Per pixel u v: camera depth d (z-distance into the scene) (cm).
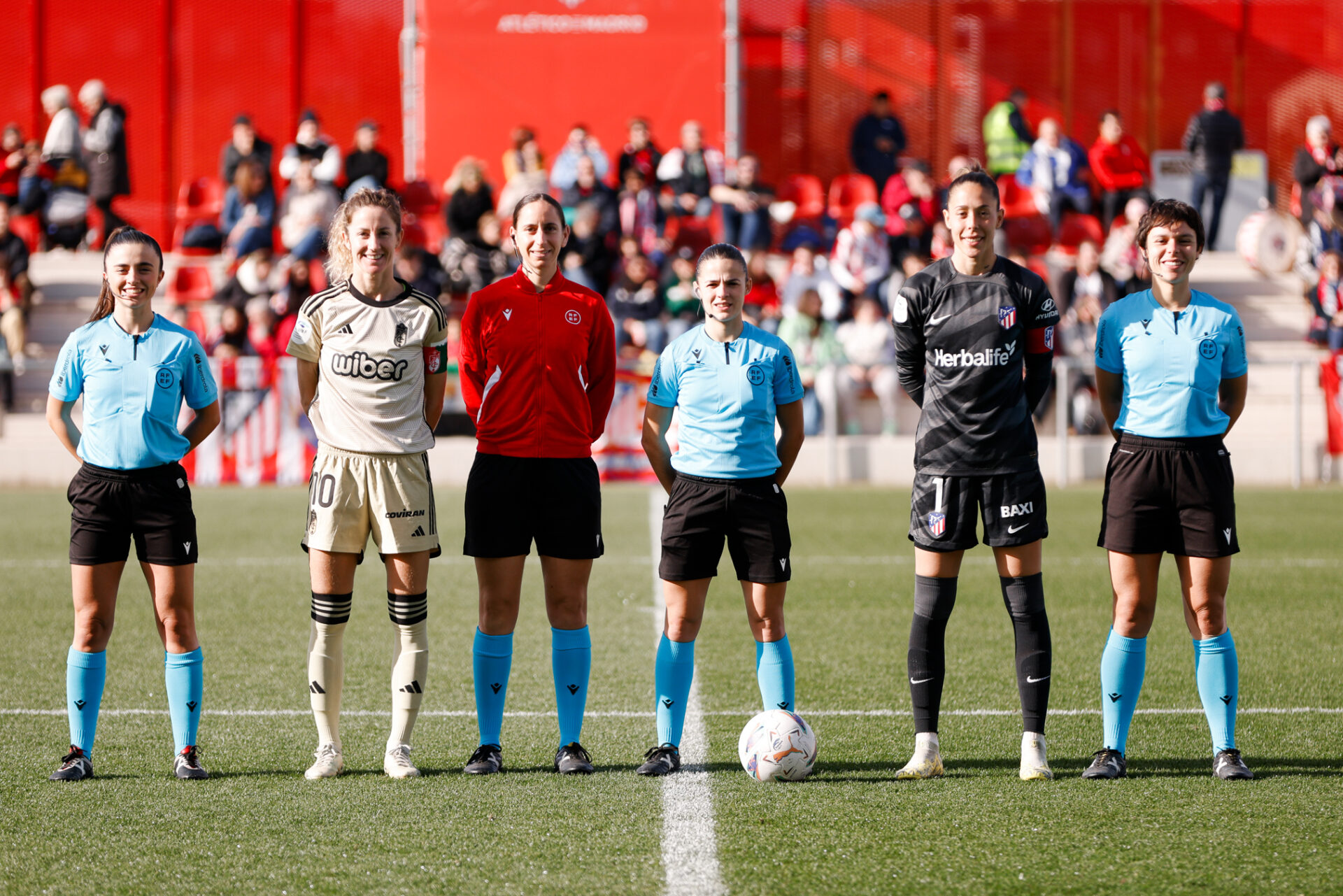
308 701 1445
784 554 1203
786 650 1222
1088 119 5275
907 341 1191
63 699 1441
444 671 1599
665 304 4038
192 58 5188
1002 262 1175
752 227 4400
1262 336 4584
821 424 3991
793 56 5181
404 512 1167
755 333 1216
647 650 1725
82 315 4462
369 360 1159
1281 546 2627
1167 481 1151
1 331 4188
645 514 3128
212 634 1812
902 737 1297
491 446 1206
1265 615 1930
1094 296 4019
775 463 1209
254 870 923
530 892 882
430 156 4841
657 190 4434
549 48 4834
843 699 1459
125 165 4728
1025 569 1162
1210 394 1150
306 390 1203
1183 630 1833
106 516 1151
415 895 877
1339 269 4216
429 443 1192
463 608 2033
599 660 1667
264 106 5216
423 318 1177
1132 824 1019
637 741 1290
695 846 970
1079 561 2478
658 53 4834
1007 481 1151
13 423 4003
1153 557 1162
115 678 1545
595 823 1025
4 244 4181
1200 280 4672
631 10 4841
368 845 975
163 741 1277
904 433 4047
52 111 4697
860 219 4147
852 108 5219
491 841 984
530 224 1202
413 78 4834
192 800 1088
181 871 922
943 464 1161
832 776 1161
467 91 4834
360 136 4441
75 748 1168
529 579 2339
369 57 5228
